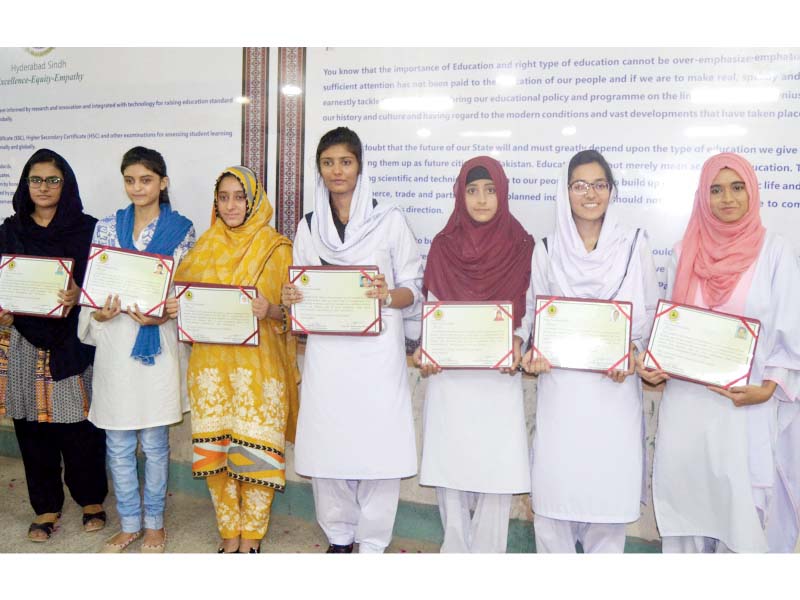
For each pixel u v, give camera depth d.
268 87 2.59
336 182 2.09
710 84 2.18
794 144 2.13
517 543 2.45
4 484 2.98
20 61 2.91
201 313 2.14
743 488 1.83
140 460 2.99
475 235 2.09
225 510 2.28
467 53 2.37
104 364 2.26
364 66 2.47
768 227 2.17
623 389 1.93
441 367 2.02
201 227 2.73
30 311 2.29
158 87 2.73
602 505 1.92
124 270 2.21
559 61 2.29
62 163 2.40
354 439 2.12
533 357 1.94
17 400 2.40
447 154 2.41
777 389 1.91
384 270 2.13
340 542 2.32
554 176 2.32
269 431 2.18
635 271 1.91
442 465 2.10
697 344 1.85
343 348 2.11
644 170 2.25
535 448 2.03
